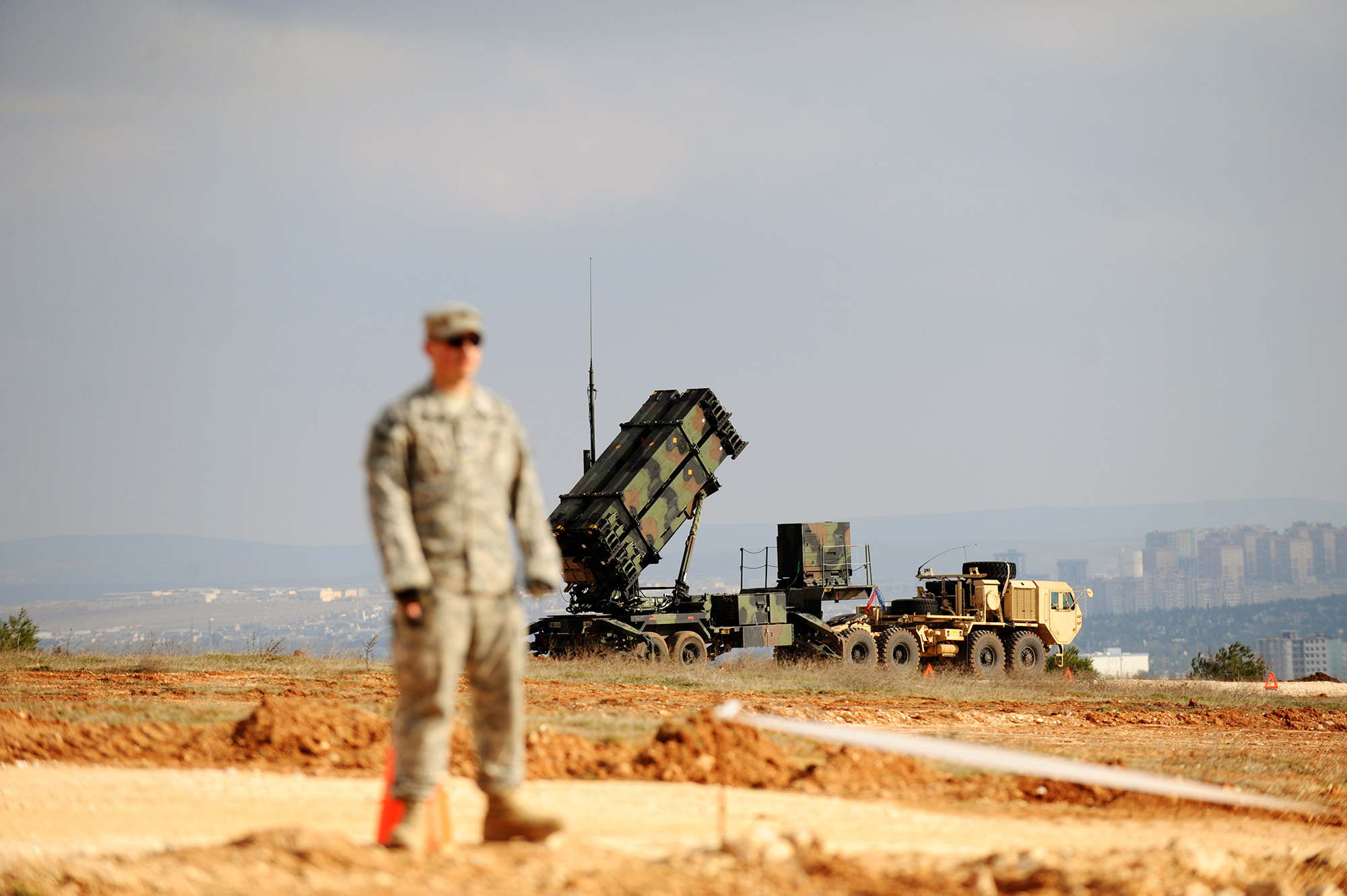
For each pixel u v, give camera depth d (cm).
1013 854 2550
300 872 2116
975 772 4266
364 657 10162
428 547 2250
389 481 2219
